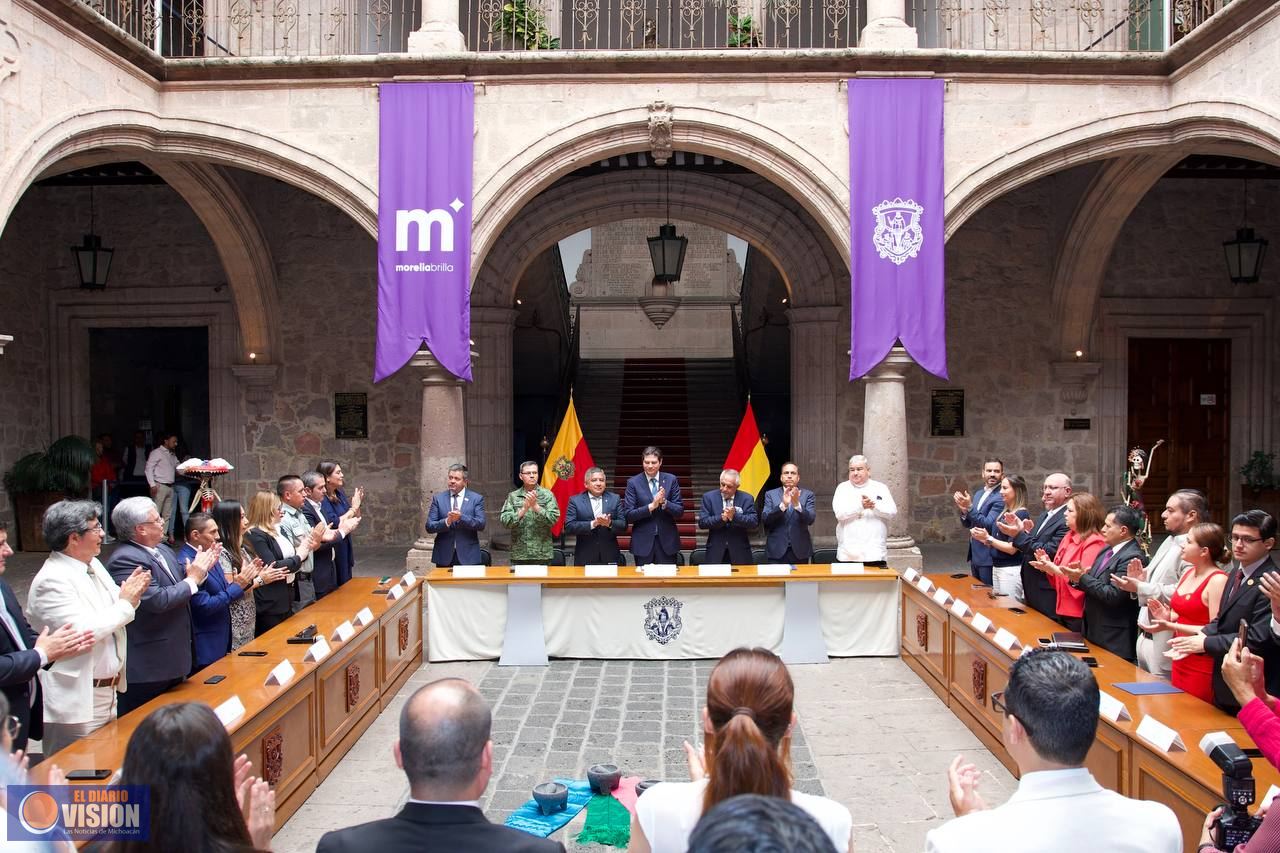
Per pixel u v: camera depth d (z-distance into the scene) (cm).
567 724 632
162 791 221
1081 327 1259
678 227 2036
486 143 927
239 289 1254
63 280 1326
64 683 428
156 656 472
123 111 871
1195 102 870
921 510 1291
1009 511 729
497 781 536
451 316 918
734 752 231
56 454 1246
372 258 1293
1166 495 1325
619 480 1461
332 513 780
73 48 803
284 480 709
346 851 227
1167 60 904
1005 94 917
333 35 1024
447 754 233
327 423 1300
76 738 430
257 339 1278
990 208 1280
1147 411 1326
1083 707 235
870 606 796
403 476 1299
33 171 759
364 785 534
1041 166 923
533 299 1650
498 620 784
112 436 1519
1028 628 594
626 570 784
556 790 450
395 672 700
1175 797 362
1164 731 373
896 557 922
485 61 913
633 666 769
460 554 845
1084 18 1064
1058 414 1287
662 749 587
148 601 463
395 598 694
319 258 1294
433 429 945
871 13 935
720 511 848
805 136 922
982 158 919
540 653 773
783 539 854
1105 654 537
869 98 910
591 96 923
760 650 270
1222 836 283
